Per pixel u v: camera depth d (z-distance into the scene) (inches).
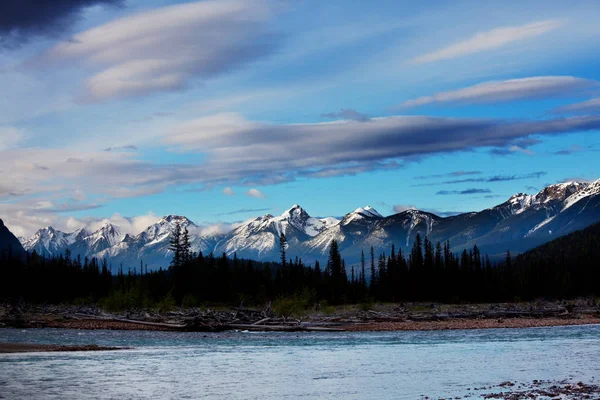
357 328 2701.8
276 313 2888.8
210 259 5447.8
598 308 4008.4
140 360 1526.8
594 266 6456.7
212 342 2030.0
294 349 1835.6
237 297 4672.7
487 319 3284.9
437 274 5910.4
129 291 3501.5
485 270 6018.7
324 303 3764.8
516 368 1402.6
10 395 1028.5
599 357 1610.5
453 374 1311.5
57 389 1092.5
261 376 1283.2
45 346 1786.4
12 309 3142.2
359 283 5890.8
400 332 2554.1
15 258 5339.6
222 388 1130.0
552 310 3710.6
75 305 4247.0
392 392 1079.6
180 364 1464.1
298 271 5565.9
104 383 1168.8
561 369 1381.6
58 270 5265.8
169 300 3395.7
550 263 6594.5
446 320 3225.9
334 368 1414.9
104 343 1947.6
